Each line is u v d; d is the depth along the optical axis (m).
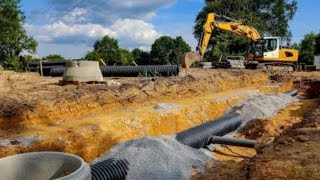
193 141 11.69
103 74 23.66
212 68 33.28
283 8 68.81
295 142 9.52
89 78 17.73
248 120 16.78
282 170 7.66
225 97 19.00
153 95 16.50
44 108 12.03
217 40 51.69
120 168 8.65
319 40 67.56
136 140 10.53
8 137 9.91
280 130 14.81
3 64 42.88
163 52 86.06
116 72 23.44
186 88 18.62
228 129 14.69
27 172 5.74
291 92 25.06
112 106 14.37
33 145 9.54
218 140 12.56
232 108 18.20
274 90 25.58
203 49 27.89
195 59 22.30
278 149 9.12
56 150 9.93
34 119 11.62
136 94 15.70
